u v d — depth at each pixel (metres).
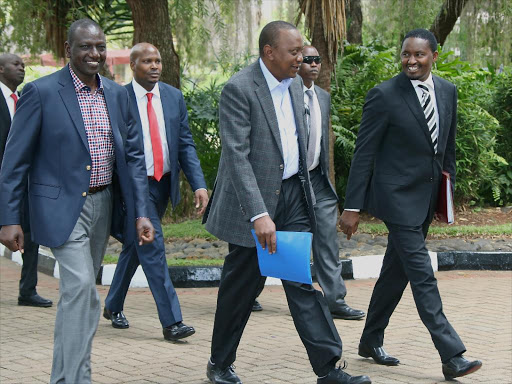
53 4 11.07
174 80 10.77
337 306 6.46
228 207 4.34
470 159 11.27
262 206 4.09
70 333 4.00
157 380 4.84
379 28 14.06
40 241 4.09
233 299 4.43
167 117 6.16
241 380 4.82
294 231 4.39
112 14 12.23
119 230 4.43
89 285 4.05
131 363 5.23
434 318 4.71
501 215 11.22
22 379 4.88
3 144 6.80
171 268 7.98
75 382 3.98
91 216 4.20
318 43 9.52
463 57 15.17
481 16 12.54
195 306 7.07
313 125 6.23
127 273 6.23
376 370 5.01
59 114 4.10
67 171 4.11
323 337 4.28
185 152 6.28
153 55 6.07
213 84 12.09
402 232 4.84
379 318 5.11
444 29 13.23
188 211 11.31
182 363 5.23
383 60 11.41
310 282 4.08
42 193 4.11
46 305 7.12
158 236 5.93
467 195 11.51
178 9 10.77
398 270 4.98
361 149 4.95
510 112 12.09
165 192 6.23
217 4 11.48
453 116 5.01
